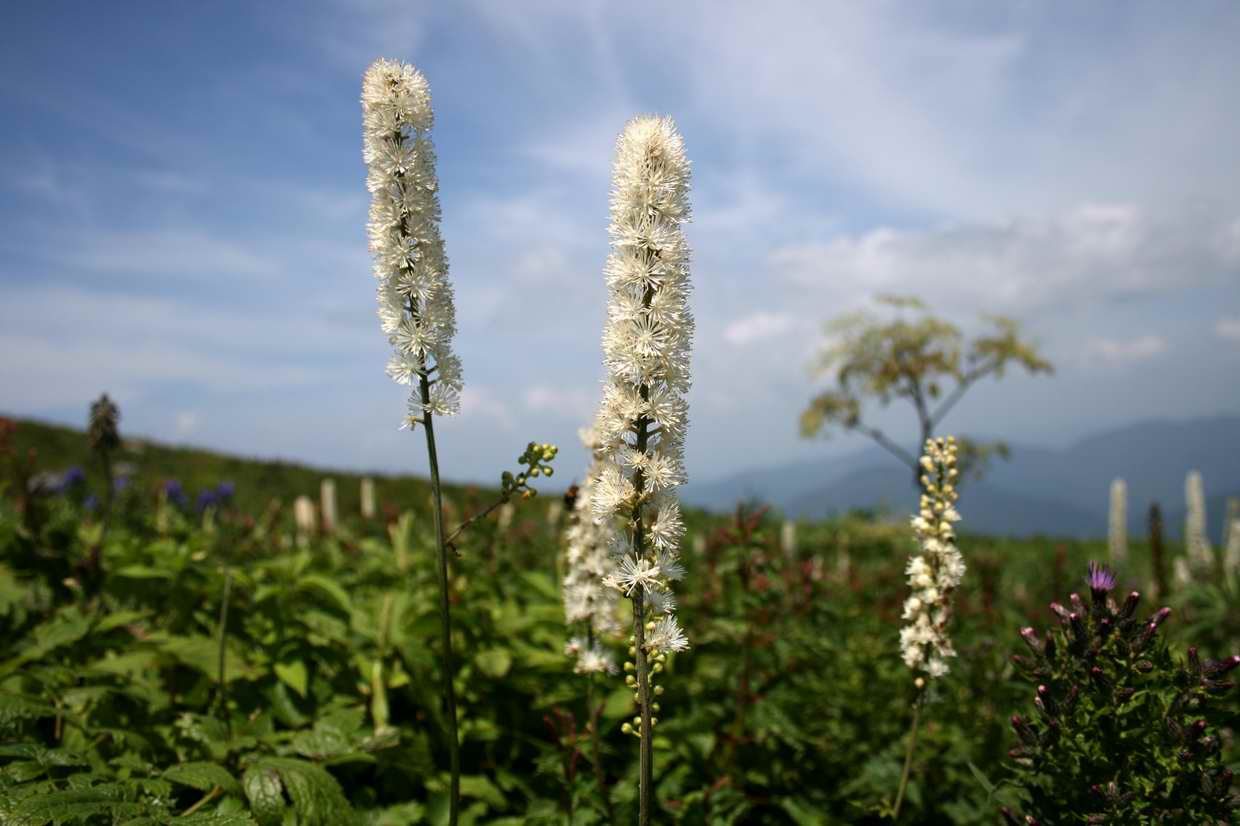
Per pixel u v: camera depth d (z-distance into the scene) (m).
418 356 0.41
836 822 0.61
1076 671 0.43
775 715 0.68
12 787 0.39
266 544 1.18
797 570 1.01
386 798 0.59
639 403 0.38
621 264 0.38
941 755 0.64
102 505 1.25
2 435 1.02
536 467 0.42
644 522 0.39
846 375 2.98
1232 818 0.38
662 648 0.38
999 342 2.84
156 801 0.41
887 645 0.86
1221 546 1.72
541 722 0.70
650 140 0.38
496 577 0.89
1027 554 2.29
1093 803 0.40
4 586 0.68
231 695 0.61
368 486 1.56
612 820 0.54
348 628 0.71
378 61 0.42
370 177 0.42
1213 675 0.40
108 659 0.59
